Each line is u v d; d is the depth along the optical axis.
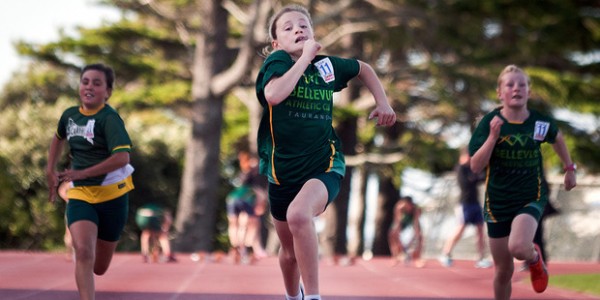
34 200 65.38
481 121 17.81
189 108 71.56
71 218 16.19
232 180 82.19
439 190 73.31
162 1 72.31
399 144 74.44
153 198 72.75
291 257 15.45
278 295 24.58
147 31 72.56
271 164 14.88
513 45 66.25
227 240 80.75
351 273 35.34
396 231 42.50
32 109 68.88
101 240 16.91
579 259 61.47
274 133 14.70
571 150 66.06
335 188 14.60
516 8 64.50
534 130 17.41
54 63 73.44
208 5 63.41
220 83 62.47
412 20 66.25
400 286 28.66
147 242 41.09
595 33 64.81
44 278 29.02
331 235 72.31
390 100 71.00
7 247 65.75
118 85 74.38
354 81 73.19
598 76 70.81
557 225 62.72
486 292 26.61
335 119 67.94
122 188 16.70
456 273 35.91
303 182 14.66
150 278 30.22
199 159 63.41
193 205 63.28
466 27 65.31
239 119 76.56
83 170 16.12
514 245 16.66
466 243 66.94
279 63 14.35
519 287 26.91
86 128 16.58
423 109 73.25
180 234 63.50
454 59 68.44
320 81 14.71
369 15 64.69
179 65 73.75
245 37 59.78
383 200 83.56
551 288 26.66
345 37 71.12
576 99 64.31
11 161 65.44
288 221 13.95
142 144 72.88
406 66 68.50
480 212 40.75
